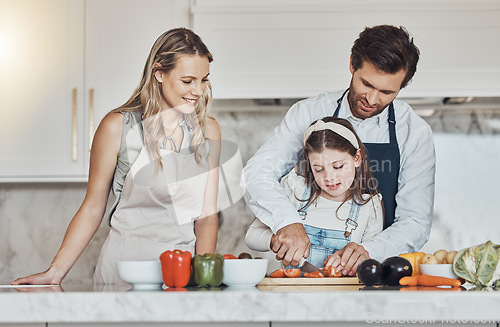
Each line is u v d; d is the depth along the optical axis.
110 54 2.71
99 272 1.92
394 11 2.57
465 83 2.56
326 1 2.61
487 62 2.56
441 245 2.97
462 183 2.98
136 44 2.70
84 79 2.71
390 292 1.06
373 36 2.16
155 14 2.70
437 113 2.99
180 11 2.69
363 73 2.19
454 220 2.98
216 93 2.58
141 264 1.34
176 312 1.06
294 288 1.32
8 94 2.74
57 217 3.08
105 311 1.07
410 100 2.72
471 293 1.05
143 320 1.06
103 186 1.92
